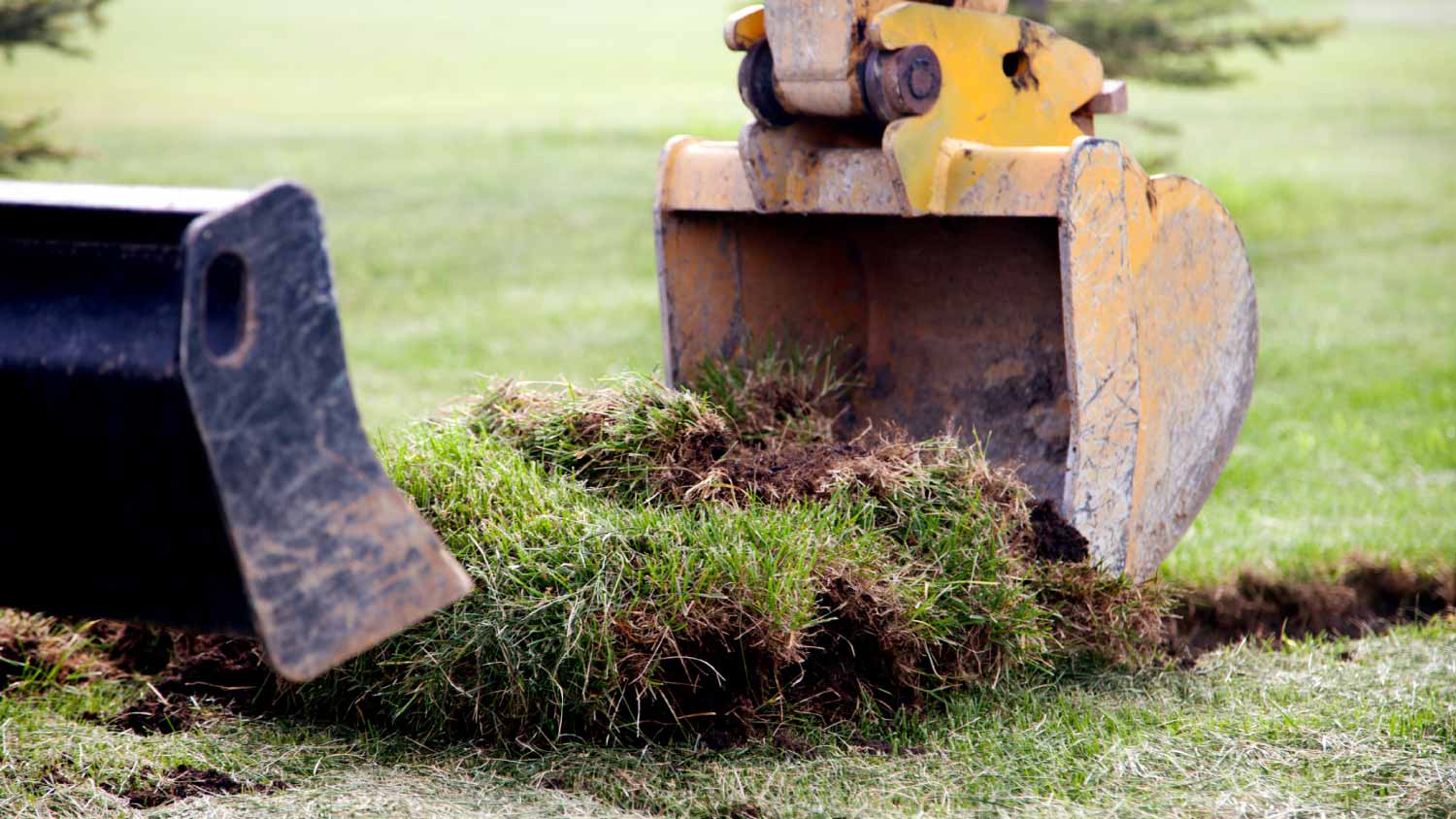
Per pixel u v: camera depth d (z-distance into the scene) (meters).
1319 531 8.38
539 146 30.89
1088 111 6.90
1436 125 35.75
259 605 2.98
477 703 5.07
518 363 14.69
